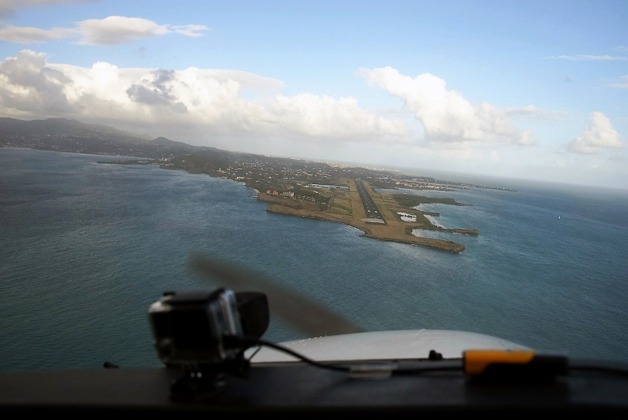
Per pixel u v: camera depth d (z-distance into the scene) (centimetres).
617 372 203
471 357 197
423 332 462
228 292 200
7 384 240
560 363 192
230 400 194
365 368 229
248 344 193
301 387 207
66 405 202
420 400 184
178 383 201
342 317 522
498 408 176
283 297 481
